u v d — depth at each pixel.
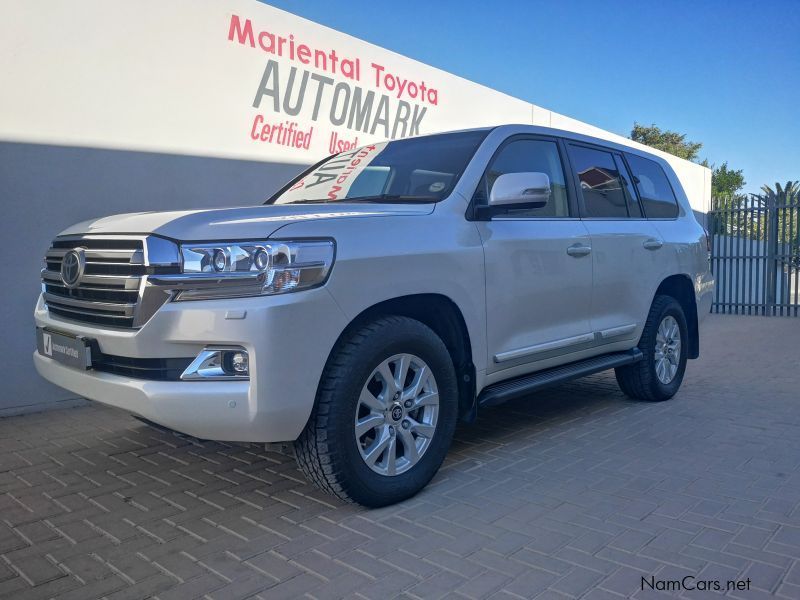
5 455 4.55
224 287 3.04
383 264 3.40
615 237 5.11
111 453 4.58
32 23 5.35
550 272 4.45
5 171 5.31
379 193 4.35
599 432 4.97
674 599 2.63
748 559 2.94
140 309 3.11
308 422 3.25
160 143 6.12
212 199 6.53
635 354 5.43
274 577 2.85
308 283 3.12
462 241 3.87
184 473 4.18
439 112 9.25
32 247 5.48
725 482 3.89
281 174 7.12
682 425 5.16
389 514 3.47
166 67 6.12
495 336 4.07
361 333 3.35
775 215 14.12
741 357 8.55
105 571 2.93
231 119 6.64
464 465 4.23
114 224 3.48
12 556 3.09
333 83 7.62
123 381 3.18
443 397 3.74
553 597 2.65
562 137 5.00
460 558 2.98
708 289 6.57
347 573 2.87
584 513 3.46
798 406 5.79
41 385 5.65
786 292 15.81
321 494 3.79
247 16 6.70
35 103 5.41
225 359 3.06
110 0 5.73
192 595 2.71
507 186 3.91
